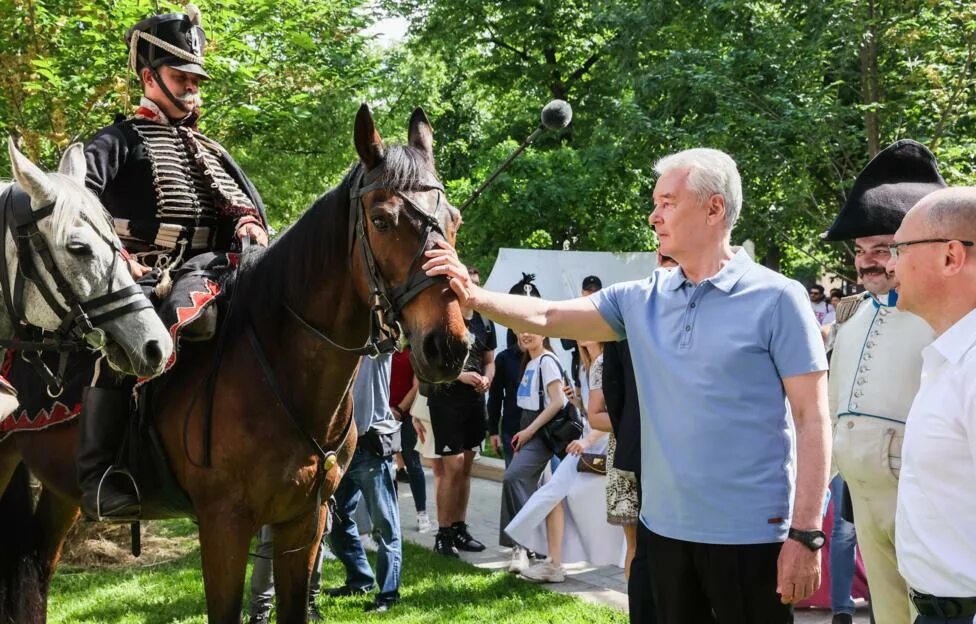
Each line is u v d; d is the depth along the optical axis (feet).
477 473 35.22
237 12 26.66
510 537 20.95
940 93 35.70
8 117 24.14
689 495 9.64
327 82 31.83
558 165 56.75
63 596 20.27
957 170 35.17
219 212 13.21
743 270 9.82
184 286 11.82
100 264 11.17
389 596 19.24
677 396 9.77
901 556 8.18
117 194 12.72
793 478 9.70
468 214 57.26
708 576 9.66
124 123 12.93
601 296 10.96
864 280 12.67
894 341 12.32
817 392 9.34
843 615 16.66
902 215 12.21
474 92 71.05
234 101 27.68
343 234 11.19
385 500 19.22
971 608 7.60
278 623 12.39
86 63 23.99
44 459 12.87
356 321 11.30
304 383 11.59
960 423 7.66
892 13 35.65
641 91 43.60
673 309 10.09
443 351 9.70
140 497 12.34
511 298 10.57
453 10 61.26
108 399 12.02
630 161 47.39
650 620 11.97
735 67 38.60
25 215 11.40
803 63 37.50
